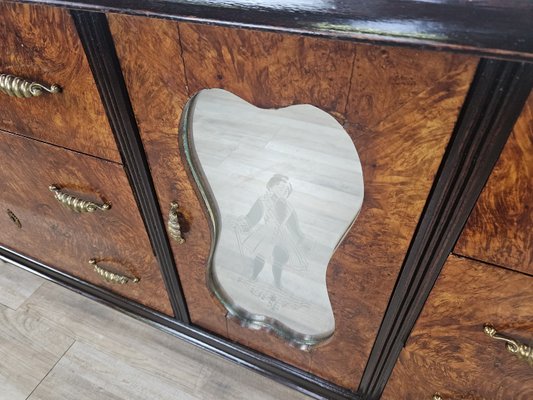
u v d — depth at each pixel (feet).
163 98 1.37
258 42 1.08
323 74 1.07
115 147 1.61
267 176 1.55
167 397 2.51
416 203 1.23
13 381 2.58
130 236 2.05
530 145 0.96
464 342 1.53
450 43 0.82
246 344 2.42
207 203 1.71
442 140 1.06
